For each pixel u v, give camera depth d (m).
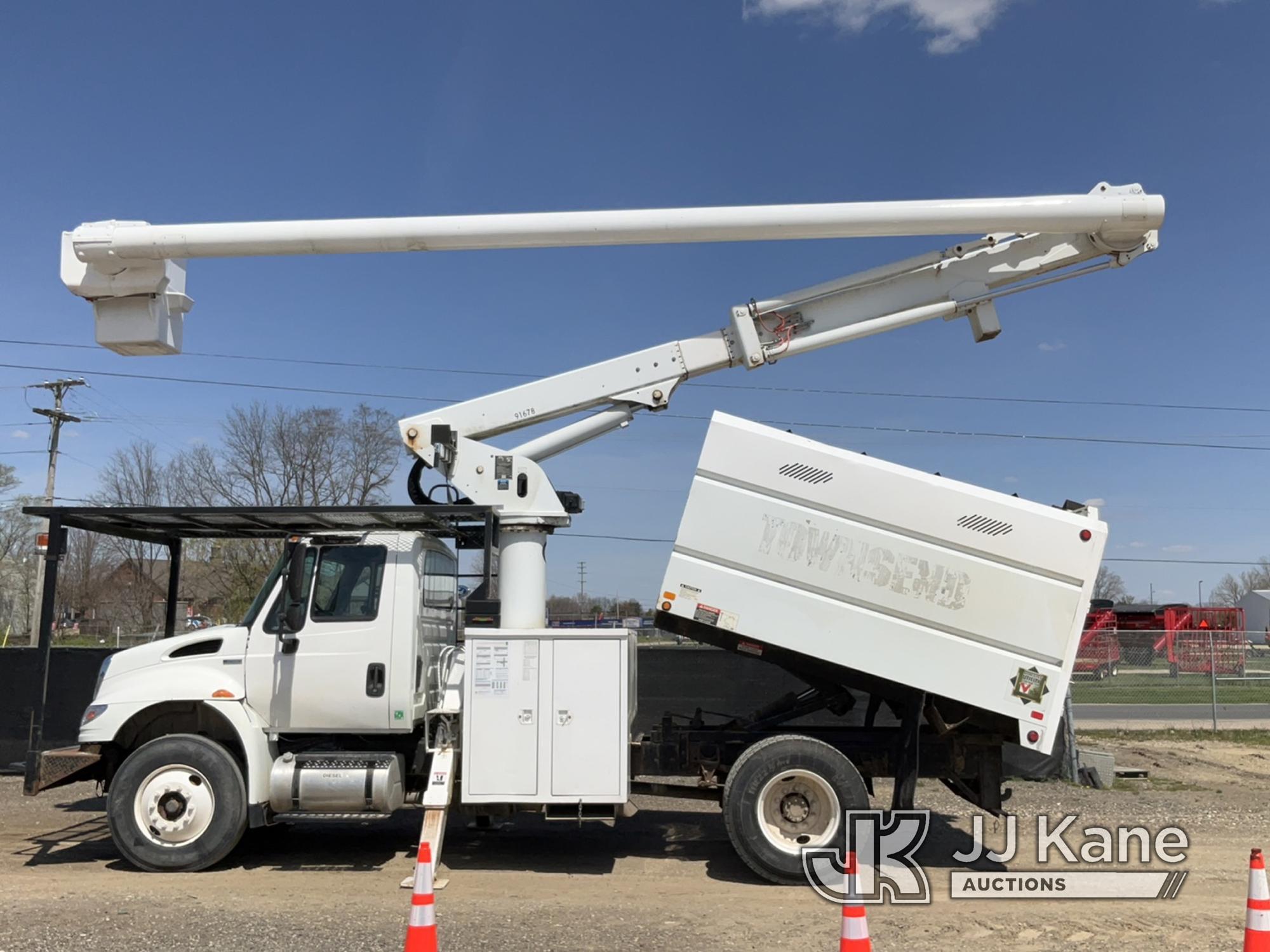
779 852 7.22
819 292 8.28
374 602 7.79
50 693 12.65
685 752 8.04
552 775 7.26
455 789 7.75
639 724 12.48
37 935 5.86
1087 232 7.78
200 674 7.70
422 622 8.02
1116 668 23.12
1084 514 7.53
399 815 9.96
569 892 7.09
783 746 7.34
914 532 7.35
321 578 7.85
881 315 8.30
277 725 7.66
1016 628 7.22
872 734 7.97
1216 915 6.48
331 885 7.16
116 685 7.75
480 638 7.38
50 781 7.64
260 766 7.54
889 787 11.80
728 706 12.41
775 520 7.43
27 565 55.19
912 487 7.38
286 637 7.70
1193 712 21.14
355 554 7.88
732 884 7.35
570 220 7.64
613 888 7.21
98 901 6.63
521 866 7.89
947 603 7.28
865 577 7.34
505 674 7.36
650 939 5.91
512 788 7.26
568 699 7.32
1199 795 11.16
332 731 7.69
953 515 7.33
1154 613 37.12
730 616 7.40
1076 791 11.41
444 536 8.65
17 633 55.97
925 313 8.25
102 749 7.86
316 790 7.53
